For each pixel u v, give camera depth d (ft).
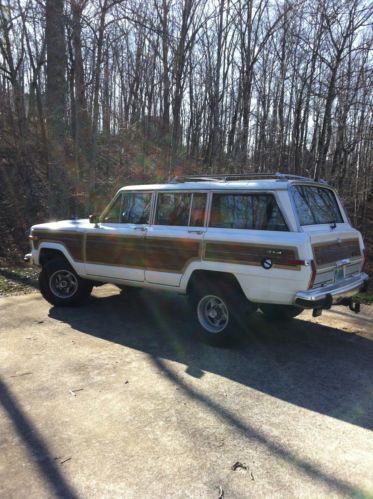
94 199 40.47
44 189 42.60
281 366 14.25
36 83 48.78
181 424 10.57
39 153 48.75
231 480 8.57
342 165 40.55
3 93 51.67
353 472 8.88
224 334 15.37
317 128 46.26
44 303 21.49
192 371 13.70
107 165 44.52
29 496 8.09
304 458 9.32
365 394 12.34
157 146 46.55
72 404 11.47
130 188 18.45
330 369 14.08
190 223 16.39
